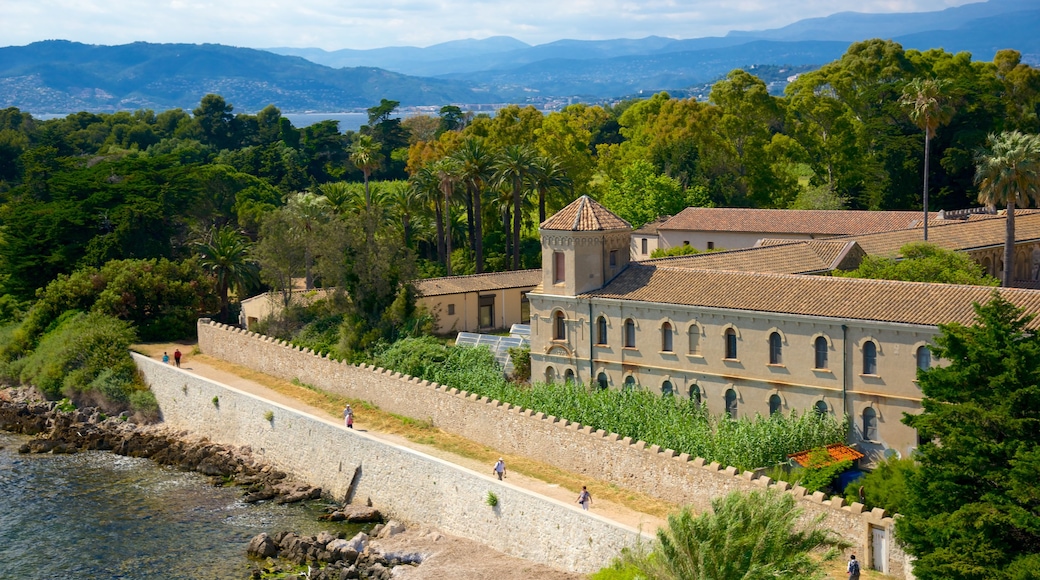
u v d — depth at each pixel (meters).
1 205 182.25
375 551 67.38
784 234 125.19
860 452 69.56
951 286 69.31
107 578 66.38
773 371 74.25
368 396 92.31
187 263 130.25
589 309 86.00
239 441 92.00
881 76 165.88
